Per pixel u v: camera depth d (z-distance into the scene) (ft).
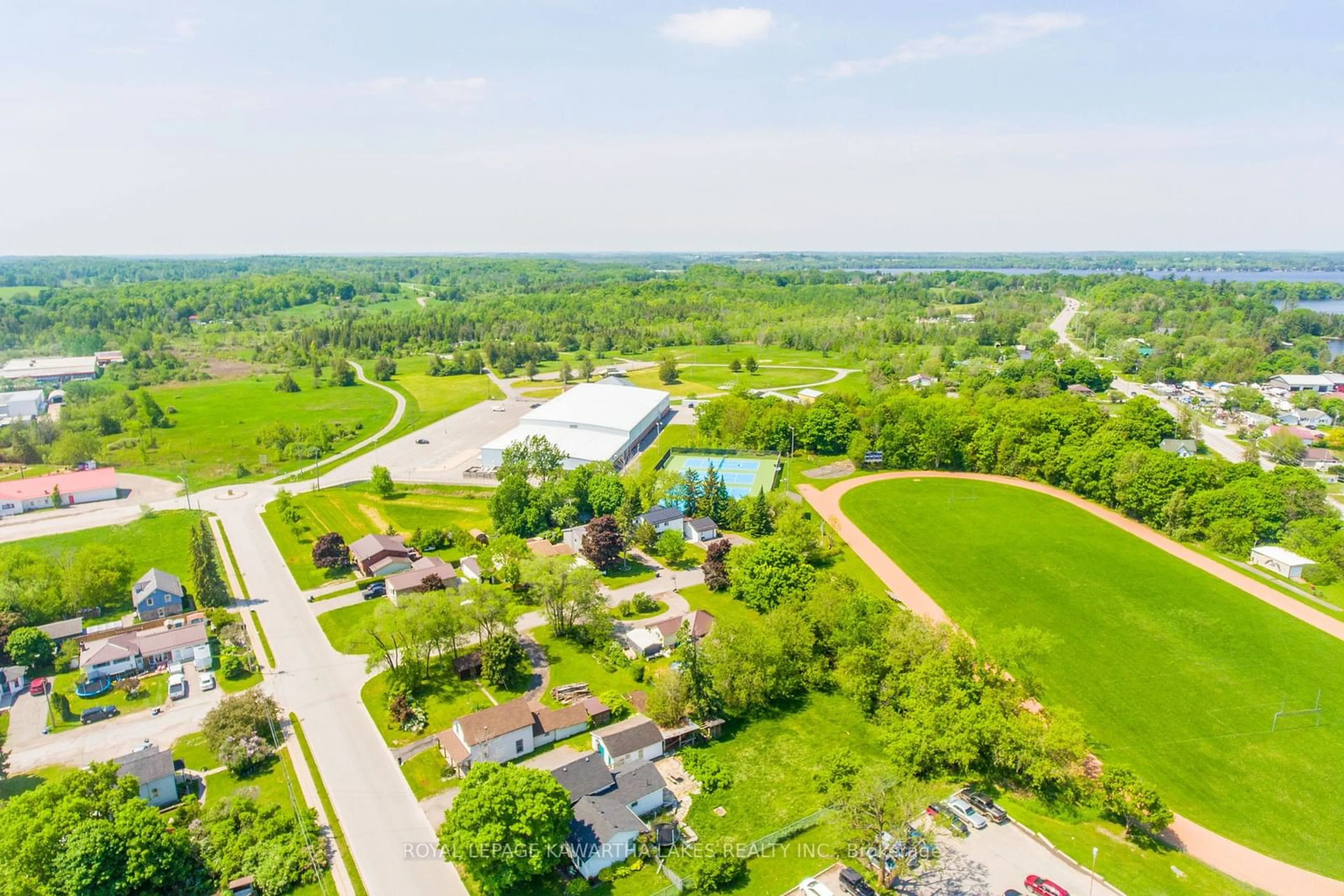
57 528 418.92
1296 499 409.08
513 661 269.64
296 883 183.73
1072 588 349.20
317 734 243.19
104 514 444.96
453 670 278.26
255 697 244.01
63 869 164.66
